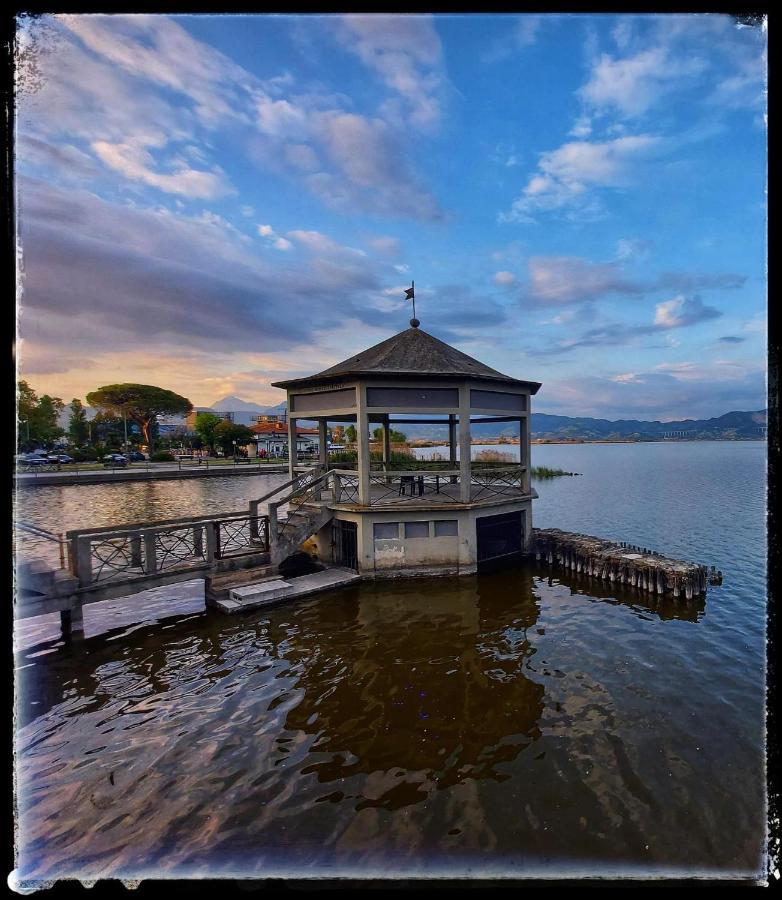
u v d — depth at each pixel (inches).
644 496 1350.9
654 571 500.4
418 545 545.0
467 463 554.6
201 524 475.5
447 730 275.1
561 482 1760.6
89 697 311.9
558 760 249.4
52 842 196.5
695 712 292.5
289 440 649.0
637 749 258.1
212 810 216.4
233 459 2630.4
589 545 582.9
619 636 401.7
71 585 389.7
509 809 215.6
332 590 509.0
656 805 217.3
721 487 1521.9
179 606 476.7
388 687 321.1
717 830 201.2
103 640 397.7
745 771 239.8
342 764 247.4
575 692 315.3
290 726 279.7
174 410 2647.6
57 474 1662.2
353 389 550.0
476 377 543.8
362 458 538.6
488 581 542.6
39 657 369.4
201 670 346.3
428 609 458.9
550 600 486.3
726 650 376.8
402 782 234.2
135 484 1688.0
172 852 191.0
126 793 227.0
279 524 549.3
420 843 195.9
